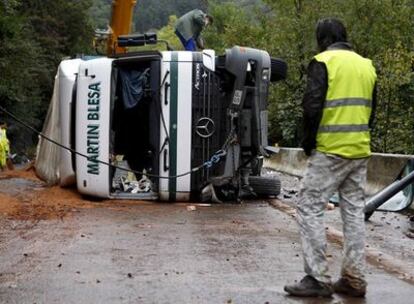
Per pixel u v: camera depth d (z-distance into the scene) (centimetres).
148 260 706
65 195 1342
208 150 1288
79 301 539
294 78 3375
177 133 1276
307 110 551
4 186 1578
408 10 3200
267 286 593
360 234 564
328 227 976
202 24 1573
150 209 1177
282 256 737
